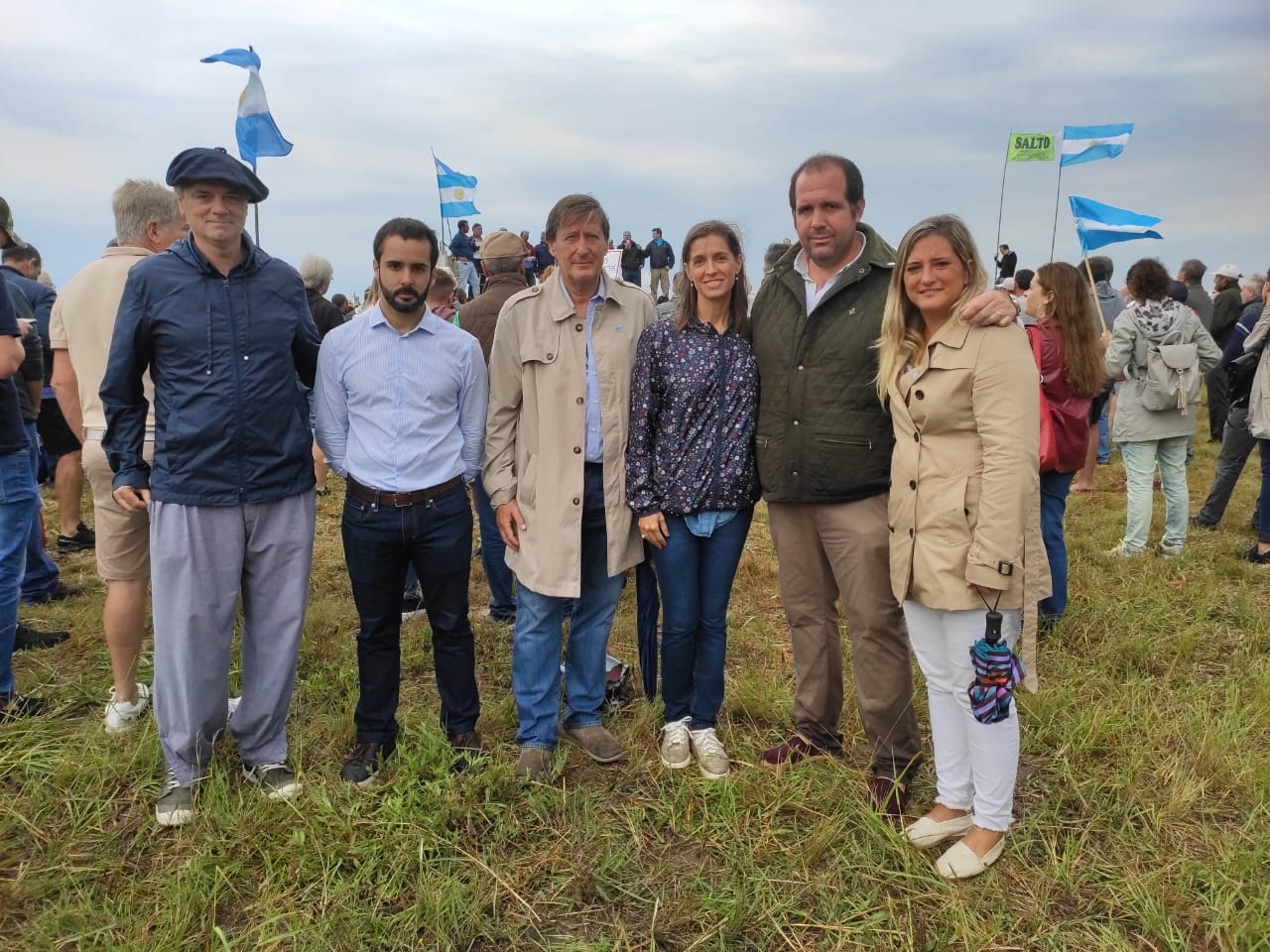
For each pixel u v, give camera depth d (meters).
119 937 2.07
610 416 2.82
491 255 4.29
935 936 2.14
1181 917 2.21
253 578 2.65
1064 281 3.83
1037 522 2.25
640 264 19.33
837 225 2.47
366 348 2.69
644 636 3.30
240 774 2.78
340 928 2.12
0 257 5.31
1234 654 3.89
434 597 2.85
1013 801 2.71
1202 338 5.32
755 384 2.77
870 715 2.74
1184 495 5.44
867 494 2.61
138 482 2.49
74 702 3.30
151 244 3.00
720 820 2.60
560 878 2.36
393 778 2.76
